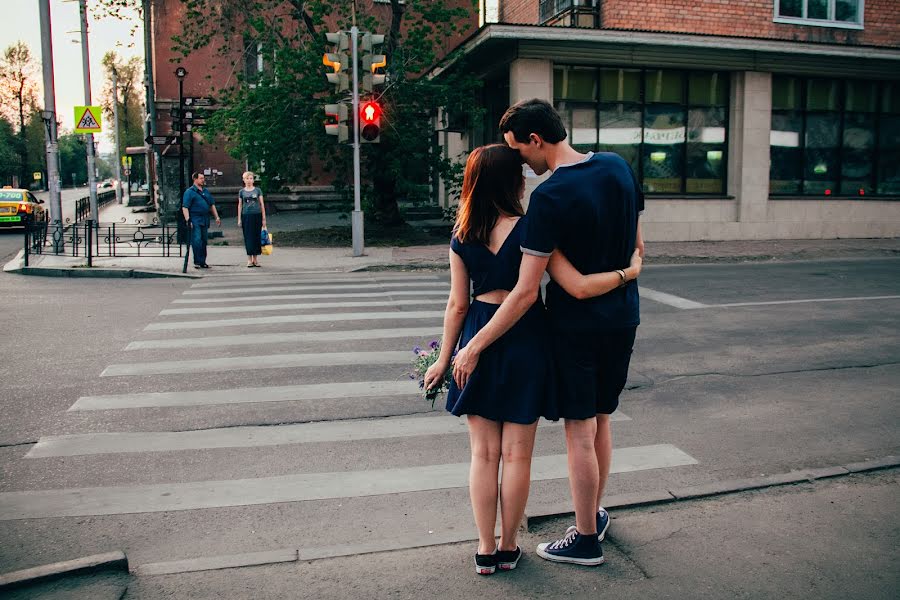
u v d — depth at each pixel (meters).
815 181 19.94
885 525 3.70
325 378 6.64
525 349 3.08
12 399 6.03
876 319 9.13
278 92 18.19
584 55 17.47
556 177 2.96
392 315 9.48
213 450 4.93
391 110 18.45
